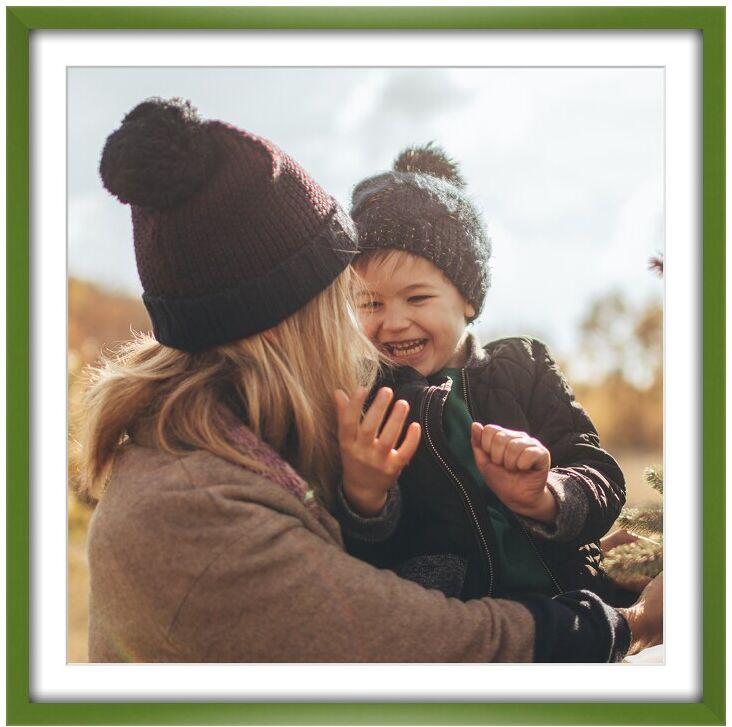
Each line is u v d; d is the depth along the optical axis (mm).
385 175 1556
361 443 1103
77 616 2205
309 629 974
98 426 1125
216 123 1073
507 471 1193
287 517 1017
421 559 1322
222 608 974
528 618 1078
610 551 1570
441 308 1467
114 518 1017
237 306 1062
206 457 1032
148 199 1006
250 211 1044
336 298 1175
